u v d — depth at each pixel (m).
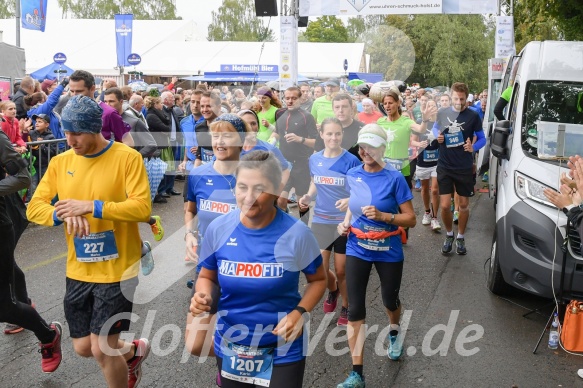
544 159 5.25
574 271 4.66
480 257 7.10
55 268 6.41
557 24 11.61
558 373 4.15
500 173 6.37
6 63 12.98
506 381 4.02
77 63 22.94
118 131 5.25
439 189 7.11
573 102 5.75
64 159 3.27
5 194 3.69
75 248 3.19
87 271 3.21
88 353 3.31
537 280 4.85
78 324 3.28
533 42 6.34
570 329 4.40
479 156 11.12
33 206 3.25
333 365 4.23
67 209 3.02
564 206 3.92
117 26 20.72
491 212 9.73
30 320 3.75
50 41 24.31
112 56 23.36
